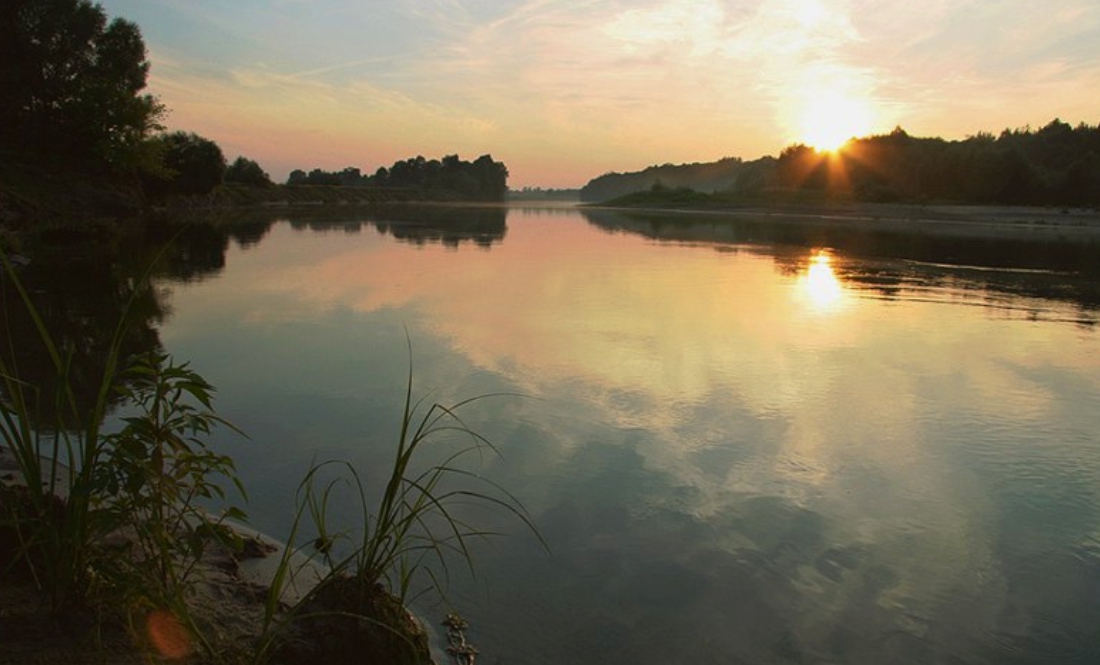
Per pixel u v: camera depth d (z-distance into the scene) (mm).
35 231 26797
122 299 12578
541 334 9688
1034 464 5445
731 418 6328
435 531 4254
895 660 3197
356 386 7156
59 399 2727
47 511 2930
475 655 3150
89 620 2732
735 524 4418
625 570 3873
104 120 41656
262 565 3664
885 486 5020
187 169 52969
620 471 5164
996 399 7020
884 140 88688
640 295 13508
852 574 3889
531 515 4484
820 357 8586
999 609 3604
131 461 2770
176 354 8461
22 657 2479
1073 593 3756
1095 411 6688
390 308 11789
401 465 2971
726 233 36625
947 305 12781
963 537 4324
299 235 30469
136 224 34906
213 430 5840
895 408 6691
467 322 10539
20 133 40719
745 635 3340
